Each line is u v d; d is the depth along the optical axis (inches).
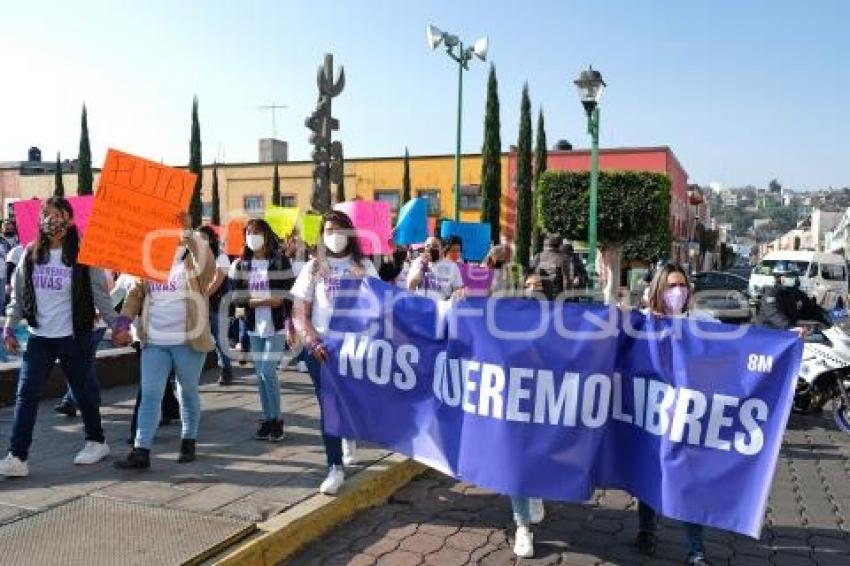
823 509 218.4
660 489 164.1
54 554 148.7
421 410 187.2
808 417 349.1
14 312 202.2
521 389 168.7
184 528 163.2
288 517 173.5
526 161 1311.5
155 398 209.2
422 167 1593.3
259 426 257.4
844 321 341.7
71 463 211.6
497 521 195.5
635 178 1085.1
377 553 172.4
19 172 2001.7
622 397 172.7
